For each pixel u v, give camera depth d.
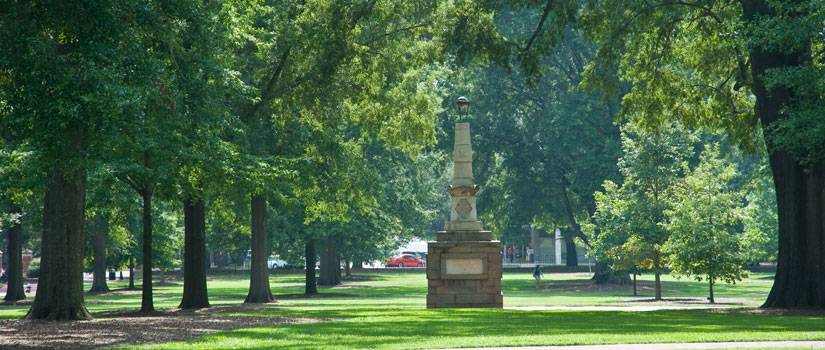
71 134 23.66
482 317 29.19
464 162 38.62
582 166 76.25
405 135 46.69
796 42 29.16
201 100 29.75
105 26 21.25
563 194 86.31
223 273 114.69
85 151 26.27
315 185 50.47
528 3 37.25
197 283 40.25
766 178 78.06
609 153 75.50
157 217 74.00
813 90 29.97
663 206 54.66
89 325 26.97
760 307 35.28
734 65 43.31
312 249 64.94
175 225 78.94
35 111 21.61
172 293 68.06
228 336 22.36
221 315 31.95
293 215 63.69
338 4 37.97
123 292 71.56
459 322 26.69
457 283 37.94
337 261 82.00
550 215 89.50
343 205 53.41
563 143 77.50
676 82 43.50
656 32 41.94
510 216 86.06
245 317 30.30
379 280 92.06
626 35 40.44
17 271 57.88
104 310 41.22
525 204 84.88
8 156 32.34
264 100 41.66
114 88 20.94
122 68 22.14
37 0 21.27
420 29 41.78
